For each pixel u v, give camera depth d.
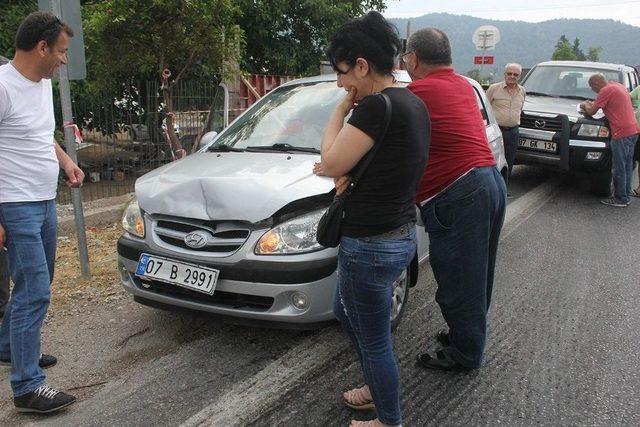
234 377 3.18
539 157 7.95
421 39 2.96
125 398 2.99
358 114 2.13
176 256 3.23
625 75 9.12
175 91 7.47
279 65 11.70
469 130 2.92
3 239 2.77
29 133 2.78
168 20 6.54
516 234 6.21
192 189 3.23
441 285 3.08
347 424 2.78
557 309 4.21
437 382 3.17
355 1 12.83
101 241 5.60
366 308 2.34
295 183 3.22
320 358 3.38
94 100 7.18
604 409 2.94
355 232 2.26
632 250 5.70
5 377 3.20
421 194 2.97
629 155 7.54
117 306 4.11
